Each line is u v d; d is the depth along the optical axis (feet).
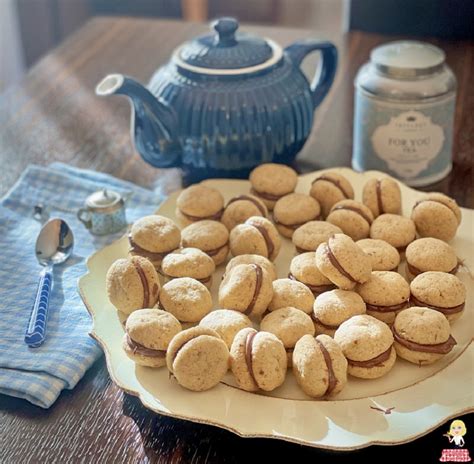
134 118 2.21
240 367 1.56
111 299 1.76
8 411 1.63
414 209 2.02
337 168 2.26
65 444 1.55
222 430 1.57
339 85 2.87
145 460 1.52
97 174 2.37
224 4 4.90
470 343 1.67
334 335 1.66
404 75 2.18
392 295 1.74
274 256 1.97
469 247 1.99
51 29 4.69
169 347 1.57
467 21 3.17
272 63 2.21
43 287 1.89
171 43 3.24
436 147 2.26
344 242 1.76
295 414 1.51
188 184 2.37
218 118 2.17
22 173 2.43
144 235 1.92
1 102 2.82
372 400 1.55
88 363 1.70
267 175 2.15
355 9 3.27
